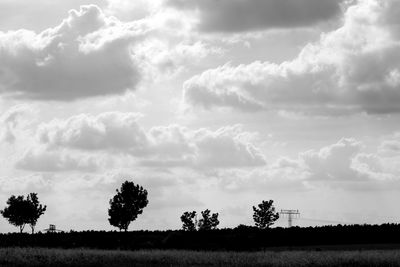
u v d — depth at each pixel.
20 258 64.75
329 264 64.75
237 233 105.88
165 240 102.44
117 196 130.12
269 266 63.72
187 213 155.12
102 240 106.31
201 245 98.81
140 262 66.56
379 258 66.31
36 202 132.88
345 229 117.38
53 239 105.88
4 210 130.88
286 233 112.50
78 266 62.66
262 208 152.38
